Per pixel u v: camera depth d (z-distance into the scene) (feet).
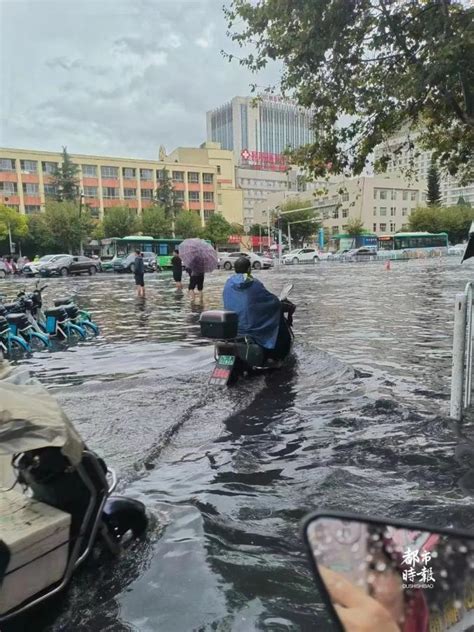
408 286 67.41
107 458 13.99
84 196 245.86
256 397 19.22
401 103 23.70
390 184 305.94
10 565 7.38
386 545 4.06
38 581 7.76
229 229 261.44
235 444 14.88
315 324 36.60
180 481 12.59
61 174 235.81
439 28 19.75
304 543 4.17
